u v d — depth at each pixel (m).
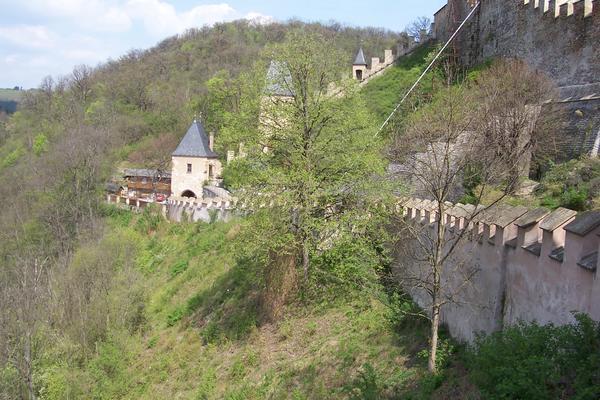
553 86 25.47
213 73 106.06
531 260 11.16
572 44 26.48
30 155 75.25
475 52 40.75
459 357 12.89
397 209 19.28
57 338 26.44
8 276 38.38
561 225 10.43
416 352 14.32
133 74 109.62
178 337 24.73
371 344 15.91
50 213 50.19
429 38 50.59
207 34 134.00
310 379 15.68
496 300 12.42
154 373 22.59
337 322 18.47
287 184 20.30
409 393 12.38
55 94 98.75
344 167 21.11
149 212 47.69
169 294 29.73
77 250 41.50
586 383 7.55
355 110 21.59
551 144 21.84
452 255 14.83
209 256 32.03
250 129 22.03
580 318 8.47
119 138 80.62
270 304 21.48
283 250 20.27
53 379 23.28
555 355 8.30
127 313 28.52
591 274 9.16
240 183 21.53
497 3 36.75
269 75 21.86
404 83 44.19
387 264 19.55
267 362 18.45
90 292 30.27
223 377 19.22
